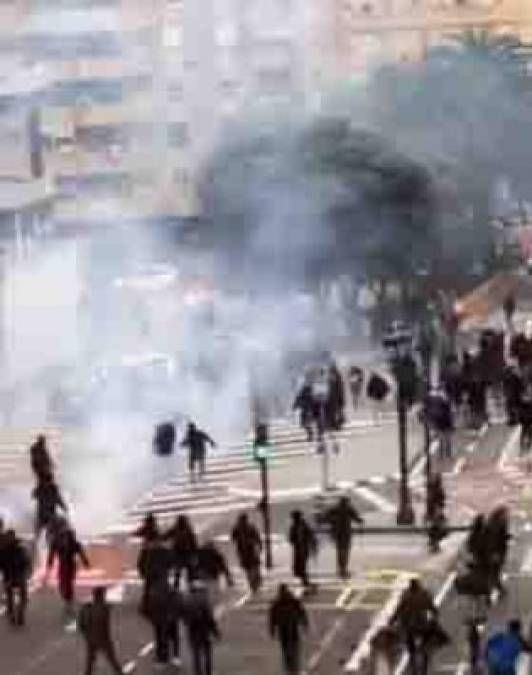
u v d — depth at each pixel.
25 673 82.56
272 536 107.25
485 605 89.12
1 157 193.50
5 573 89.25
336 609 91.44
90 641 80.38
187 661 83.44
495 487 117.44
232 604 92.38
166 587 82.88
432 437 130.00
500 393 138.50
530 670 77.00
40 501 100.50
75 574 93.88
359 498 116.00
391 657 79.88
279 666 82.88
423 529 105.06
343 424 132.62
